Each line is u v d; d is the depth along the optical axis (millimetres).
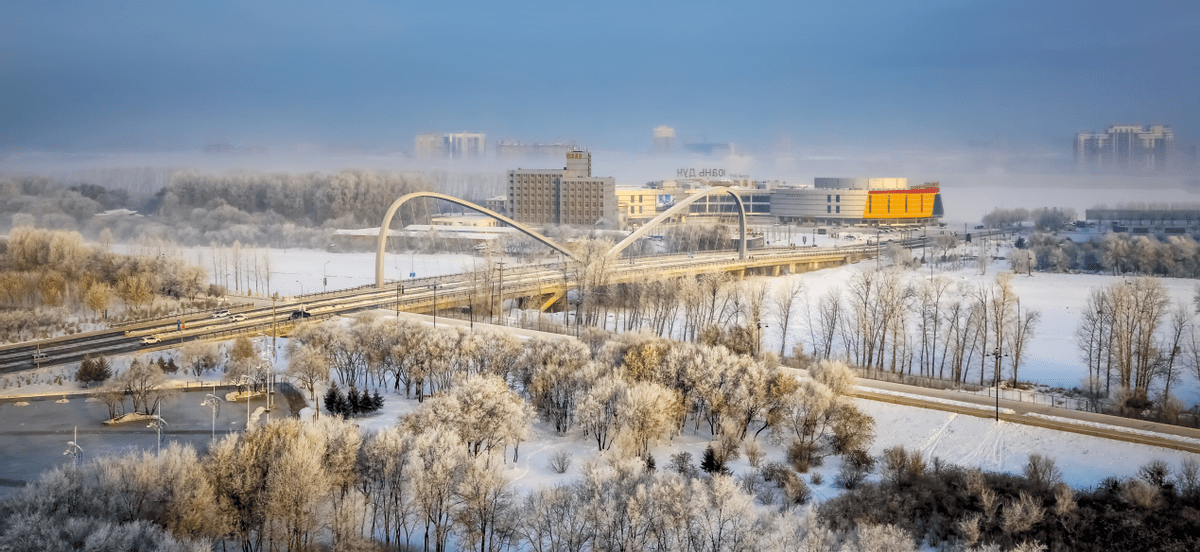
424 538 110250
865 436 147250
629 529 102375
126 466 107438
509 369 171250
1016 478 132000
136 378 155750
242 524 105750
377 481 115250
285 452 107812
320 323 198125
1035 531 114250
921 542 113375
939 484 129125
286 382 175125
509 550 108062
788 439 149000
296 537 105250
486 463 117375
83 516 98938
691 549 101500
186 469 106875
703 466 136875
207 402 149250
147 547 94812
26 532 93750
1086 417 158625
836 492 130500
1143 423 155625
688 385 159250
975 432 153250
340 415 138250
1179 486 128500
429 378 172875
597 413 144500
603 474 114875
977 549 106875
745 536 99750
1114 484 128500
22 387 169375
